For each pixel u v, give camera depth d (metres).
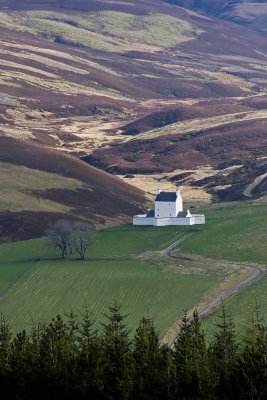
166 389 145.38
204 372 144.75
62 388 148.50
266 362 144.38
